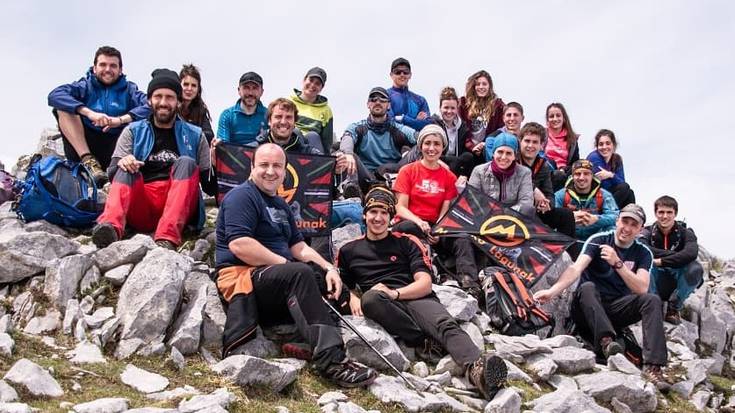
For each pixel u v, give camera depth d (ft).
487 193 33.19
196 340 20.70
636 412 24.31
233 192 22.38
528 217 31.65
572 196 36.27
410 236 25.38
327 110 41.68
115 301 22.08
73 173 28.27
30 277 22.39
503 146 32.96
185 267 22.77
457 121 42.11
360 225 31.63
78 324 20.47
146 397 17.67
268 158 22.59
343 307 23.75
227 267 21.98
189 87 37.09
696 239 35.37
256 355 21.24
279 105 30.99
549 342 26.58
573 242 30.73
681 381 27.73
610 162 42.39
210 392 18.30
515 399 20.84
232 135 37.96
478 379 21.43
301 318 20.71
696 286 35.29
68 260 22.13
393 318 23.21
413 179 32.60
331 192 29.37
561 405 21.80
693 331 35.86
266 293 21.31
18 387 16.53
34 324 20.76
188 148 28.76
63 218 27.63
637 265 29.09
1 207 29.40
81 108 31.94
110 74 33.14
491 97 42.73
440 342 22.90
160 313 20.70
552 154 42.88
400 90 45.19
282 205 23.40
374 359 21.86
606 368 26.14
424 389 21.20
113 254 23.29
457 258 30.12
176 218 26.20
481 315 27.17
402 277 24.84
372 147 40.24
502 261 30.22
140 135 28.27
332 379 20.52
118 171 26.58
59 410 16.02
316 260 23.49
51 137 45.24
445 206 32.55
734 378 35.70
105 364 19.02
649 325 27.02
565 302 30.60
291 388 19.70
